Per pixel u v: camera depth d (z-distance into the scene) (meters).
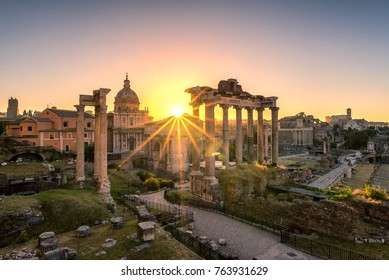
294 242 23.91
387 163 104.19
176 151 69.75
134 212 31.73
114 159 77.50
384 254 21.06
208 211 32.94
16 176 41.91
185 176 63.56
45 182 39.47
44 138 74.88
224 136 41.00
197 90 36.88
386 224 24.19
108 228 23.62
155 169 72.12
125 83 105.81
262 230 26.98
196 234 25.80
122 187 48.47
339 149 155.38
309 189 37.50
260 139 46.78
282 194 33.97
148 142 77.38
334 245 22.91
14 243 21.70
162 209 33.31
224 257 20.39
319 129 187.00
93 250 19.06
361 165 95.56
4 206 24.67
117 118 96.94
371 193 27.80
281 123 188.12
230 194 33.56
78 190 35.62
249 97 43.88
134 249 19.12
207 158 35.12
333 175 67.75
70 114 83.19
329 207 24.98
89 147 69.38
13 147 63.12
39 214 25.19
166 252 18.75
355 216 23.64
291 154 126.44
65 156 72.75
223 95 39.84
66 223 25.42
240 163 42.28
